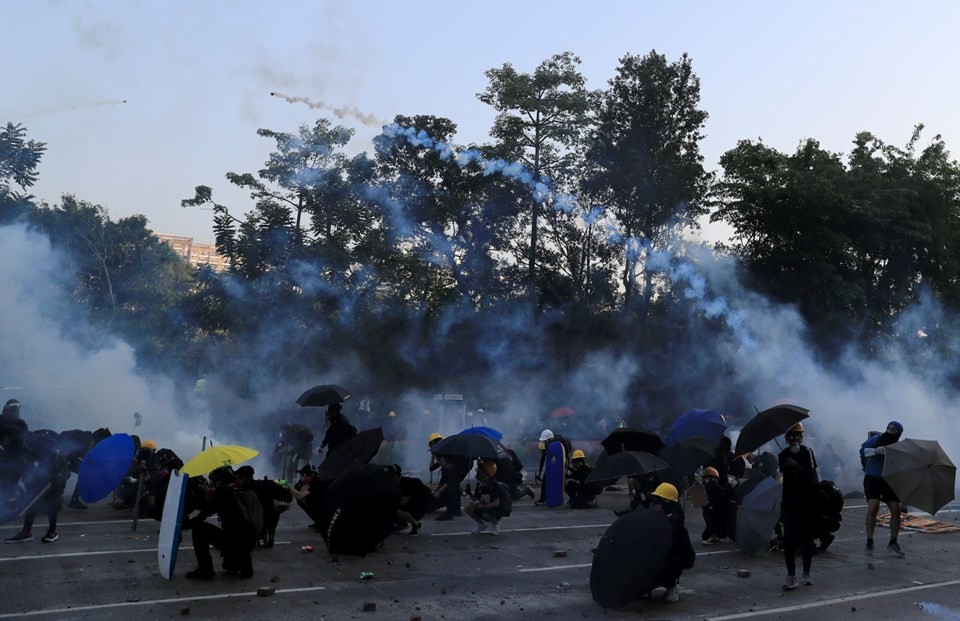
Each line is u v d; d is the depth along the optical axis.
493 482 13.41
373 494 11.26
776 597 9.55
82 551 10.92
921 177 36.28
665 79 39.16
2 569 9.79
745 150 37.22
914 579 10.63
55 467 11.47
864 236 35.38
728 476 13.78
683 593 9.66
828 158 36.41
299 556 11.17
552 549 12.30
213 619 7.96
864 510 17.72
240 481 9.95
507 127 40.47
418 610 8.60
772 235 35.84
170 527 9.36
